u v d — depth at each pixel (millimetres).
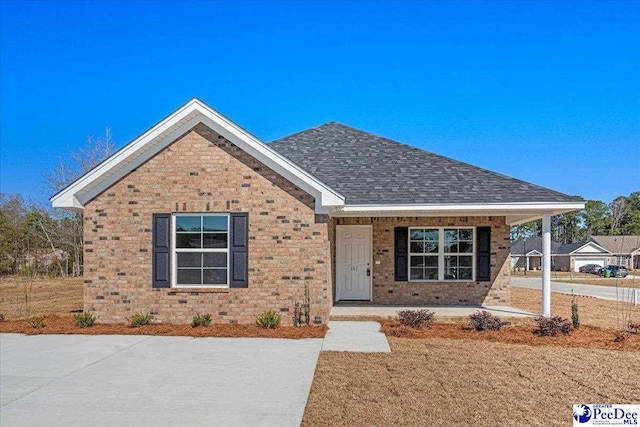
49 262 39750
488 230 16750
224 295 12766
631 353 9984
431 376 8117
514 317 13539
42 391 7285
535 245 79188
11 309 16891
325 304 12672
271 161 12805
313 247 12727
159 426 5863
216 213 12945
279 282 12742
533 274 63438
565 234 103688
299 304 12680
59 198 12828
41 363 8984
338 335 11570
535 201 13398
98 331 11977
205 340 11023
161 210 12945
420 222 16906
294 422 6012
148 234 12953
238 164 12914
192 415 6242
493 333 11875
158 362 9047
